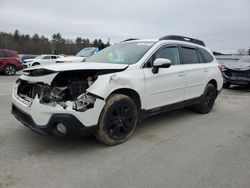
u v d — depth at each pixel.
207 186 2.99
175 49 5.31
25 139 4.20
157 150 3.97
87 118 3.58
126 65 4.20
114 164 3.46
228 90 11.43
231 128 5.24
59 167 3.33
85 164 3.44
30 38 73.94
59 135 3.55
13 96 4.21
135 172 3.27
